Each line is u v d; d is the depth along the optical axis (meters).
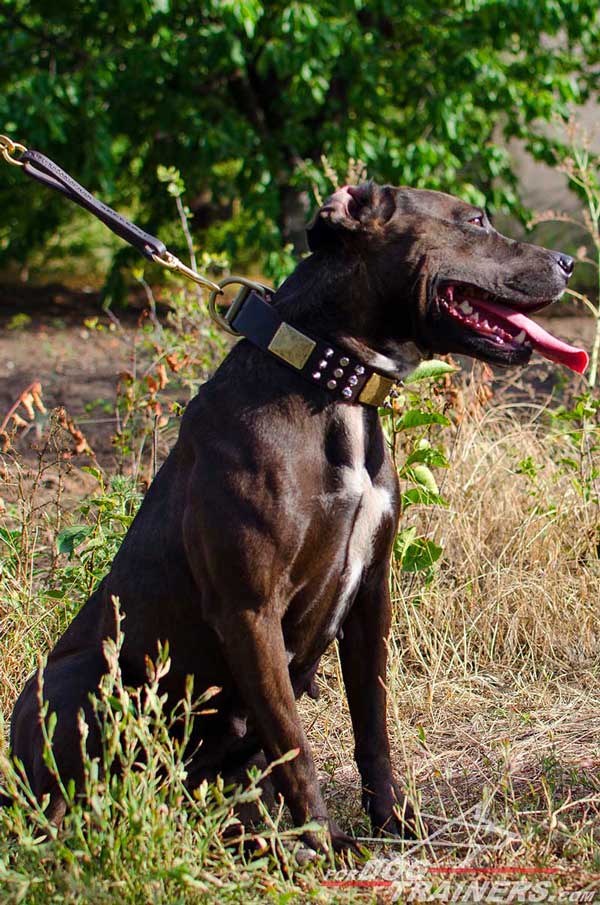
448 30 9.71
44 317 10.56
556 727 3.81
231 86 10.27
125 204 11.23
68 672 3.27
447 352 3.20
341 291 3.11
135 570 3.27
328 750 3.81
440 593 4.55
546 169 11.24
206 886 2.48
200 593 3.12
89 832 2.62
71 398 7.70
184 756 3.29
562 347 3.15
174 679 3.24
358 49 9.20
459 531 4.76
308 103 9.51
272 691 2.98
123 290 10.53
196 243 11.16
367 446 3.12
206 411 3.14
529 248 3.19
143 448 6.05
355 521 3.09
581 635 4.37
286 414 3.04
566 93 9.91
